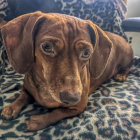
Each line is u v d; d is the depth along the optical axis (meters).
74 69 0.17
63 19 0.18
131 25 0.44
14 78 0.31
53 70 0.17
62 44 0.17
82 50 0.18
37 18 0.18
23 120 0.21
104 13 0.43
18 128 0.20
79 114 0.23
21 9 0.35
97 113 0.23
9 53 0.19
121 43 0.37
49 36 0.17
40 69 0.20
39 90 0.22
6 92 0.27
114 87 0.32
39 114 0.22
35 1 0.35
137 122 0.22
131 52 0.39
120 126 0.21
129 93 0.29
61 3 0.38
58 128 0.20
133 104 0.25
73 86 0.17
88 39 0.19
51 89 0.18
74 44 0.17
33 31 0.18
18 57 0.19
